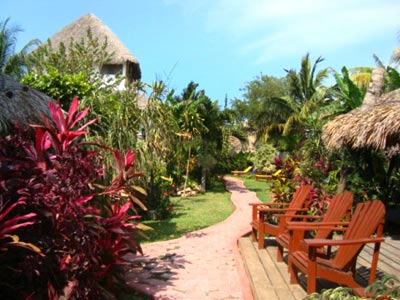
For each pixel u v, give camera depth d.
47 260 3.91
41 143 4.14
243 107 40.41
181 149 14.75
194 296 5.11
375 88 9.12
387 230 8.61
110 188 4.79
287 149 29.33
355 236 4.81
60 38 24.20
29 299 3.76
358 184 9.05
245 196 16.38
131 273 6.05
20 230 3.78
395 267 5.89
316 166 12.18
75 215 3.96
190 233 8.98
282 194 9.50
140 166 8.42
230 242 8.09
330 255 5.85
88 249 4.09
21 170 3.94
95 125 8.11
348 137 8.04
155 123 9.11
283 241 5.75
